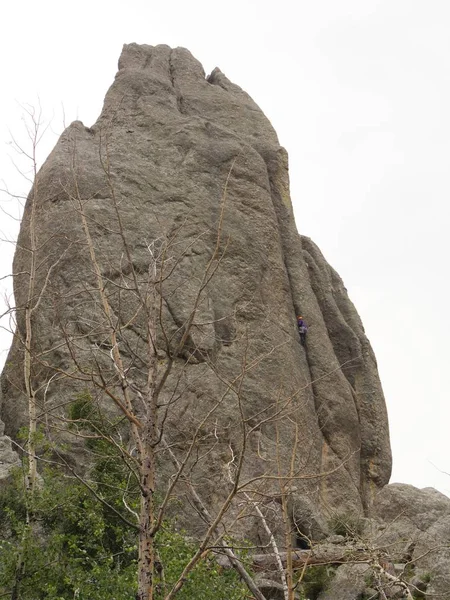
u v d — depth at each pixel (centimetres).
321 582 2745
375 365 4409
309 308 4222
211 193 4203
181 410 3378
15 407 3497
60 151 4122
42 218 3878
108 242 3784
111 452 2470
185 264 3872
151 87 4588
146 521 1614
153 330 1745
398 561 2969
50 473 2388
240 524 3028
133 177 4084
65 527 2344
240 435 3444
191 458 3161
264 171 4419
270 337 3912
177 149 4309
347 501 3741
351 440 3981
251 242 4128
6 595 2148
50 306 3244
